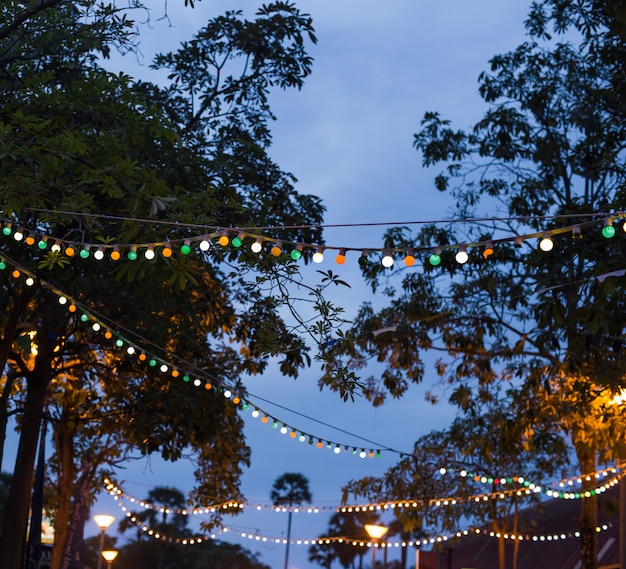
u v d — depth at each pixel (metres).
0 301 16.50
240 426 26.20
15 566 18.92
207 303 20.83
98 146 13.40
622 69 20.30
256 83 19.89
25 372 19.16
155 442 19.78
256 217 16.97
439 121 23.77
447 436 25.77
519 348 21.02
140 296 17.02
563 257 12.82
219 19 19.53
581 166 22.23
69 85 15.98
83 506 26.48
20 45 14.94
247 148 19.28
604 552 28.27
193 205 12.98
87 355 20.55
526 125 23.08
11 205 11.44
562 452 23.48
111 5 14.34
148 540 70.81
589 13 21.36
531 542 34.22
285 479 81.31
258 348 12.35
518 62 23.17
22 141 12.34
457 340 22.17
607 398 17.52
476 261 21.50
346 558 77.38
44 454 24.33
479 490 26.59
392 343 23.00
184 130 17.66
